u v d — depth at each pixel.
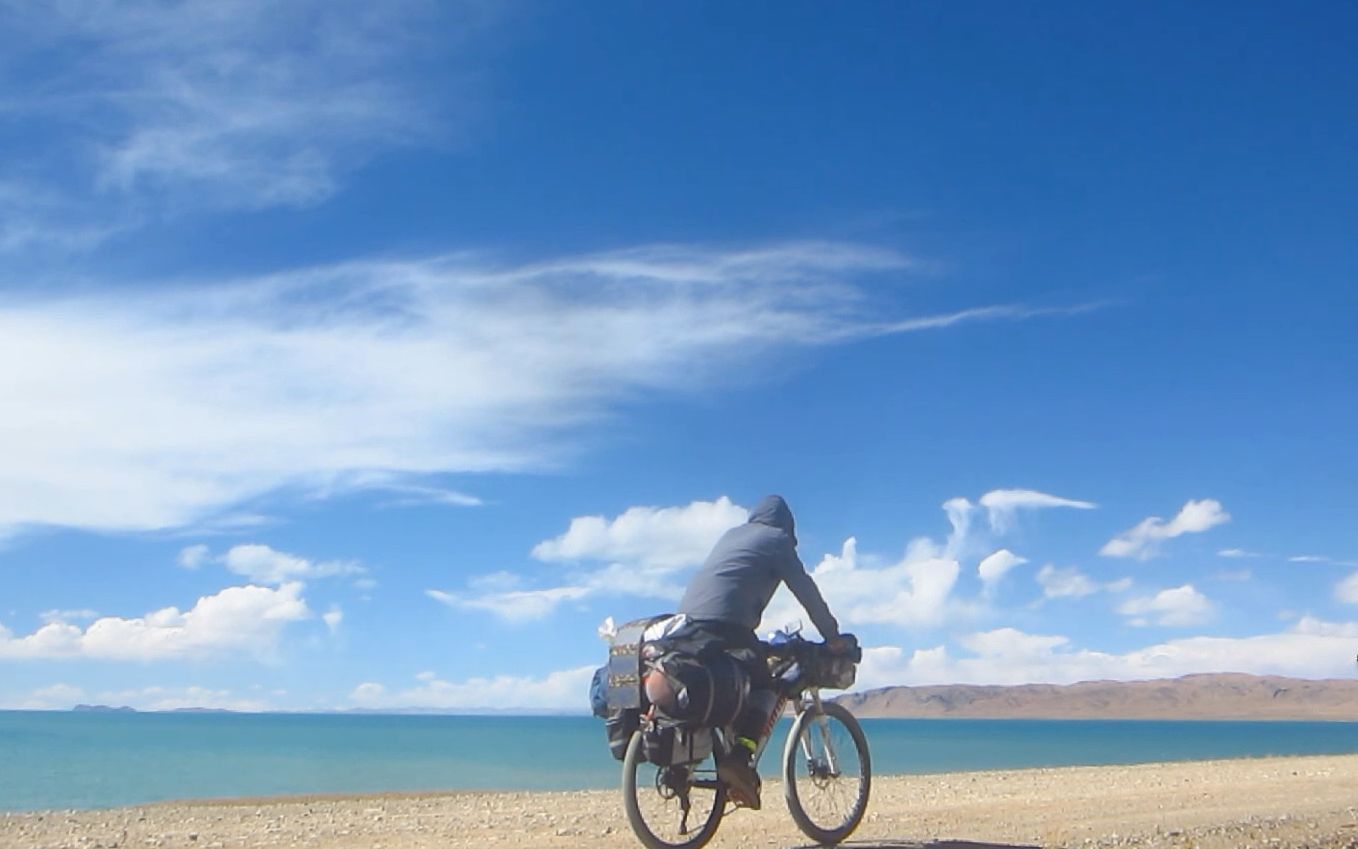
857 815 9.07
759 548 8.09
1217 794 15.11
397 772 58.34
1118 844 9.45
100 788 44.22
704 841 8.16
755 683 8.12
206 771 61.62
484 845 9.84
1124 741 130.88
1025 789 18.50
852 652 8.52
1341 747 102.75
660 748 7.66
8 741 139.75
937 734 185.00
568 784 44.62
